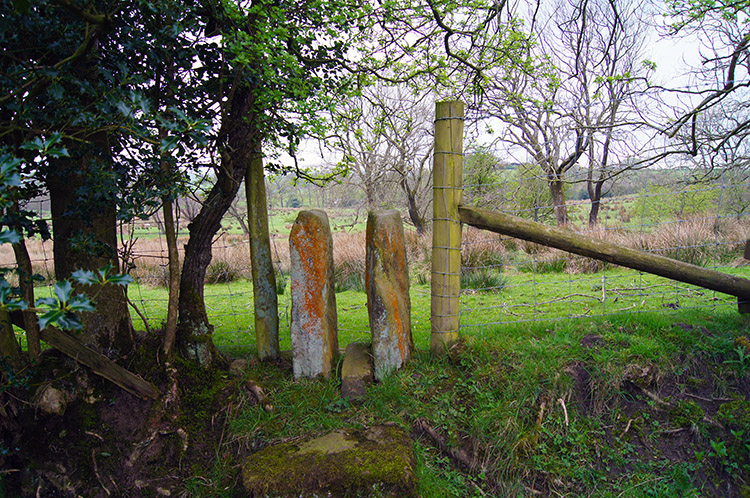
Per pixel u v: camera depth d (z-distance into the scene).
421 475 2.60
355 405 3.10
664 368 2.97
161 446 2.88
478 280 6.45
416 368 3.30
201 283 3.31
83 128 2.47
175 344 3.23
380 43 4.18
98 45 2.60
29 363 2.83
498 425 2.77
